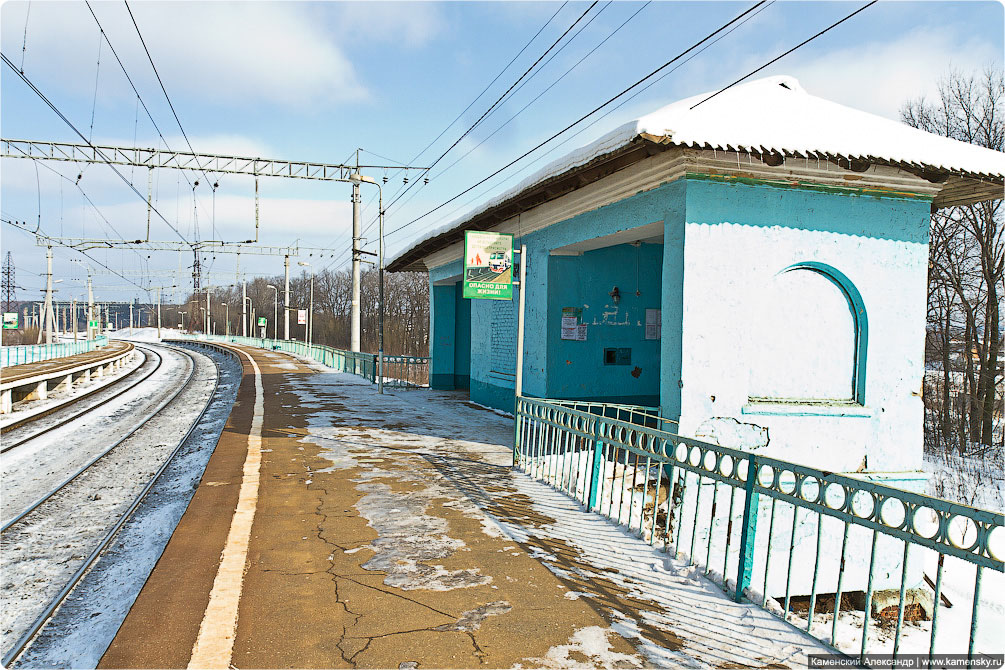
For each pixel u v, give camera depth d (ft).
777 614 12.73
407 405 46.80
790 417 22.97
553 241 32.48
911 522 10.18
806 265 23.39
